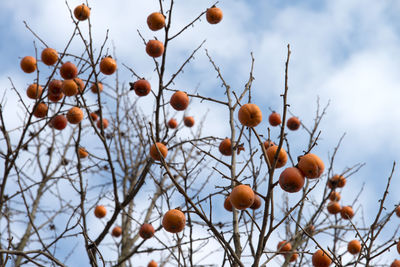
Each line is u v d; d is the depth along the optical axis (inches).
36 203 226.8
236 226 148.7
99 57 167.2
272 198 105.7
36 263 117.0
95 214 229.6
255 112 111.3
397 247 121.3
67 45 164.2
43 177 232.4
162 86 176.9
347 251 178.1
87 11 177.6
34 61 182.4
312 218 200.1
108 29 167.8
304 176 99.6
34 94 181.5
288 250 192.7
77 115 174.1
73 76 165.8
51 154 234.5
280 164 109.3
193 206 109.2
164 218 110.0
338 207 220.5
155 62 175.9
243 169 134.6
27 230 215.0
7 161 166.4
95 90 206.2
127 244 231.1
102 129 179.9
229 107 183.3
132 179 249.6
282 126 98.6
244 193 104.4
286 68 101.1
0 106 168.7
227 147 173.5
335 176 226.8
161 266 237.5
